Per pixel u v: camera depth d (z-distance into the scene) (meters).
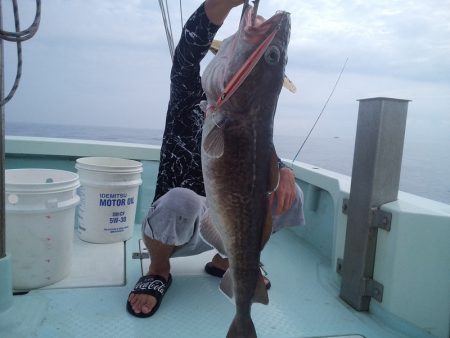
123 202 2.87
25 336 1.67
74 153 3.33
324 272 2.62
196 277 2.41
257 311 2.05
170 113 2.07
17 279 2.09
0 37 1.56
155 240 2.04
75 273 2.33
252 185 1.42
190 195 1.97
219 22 1.64
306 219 3.25
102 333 1.74
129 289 2.17
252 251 1.44
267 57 1.40
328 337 1.85
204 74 1.56
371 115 2.03
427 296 1.90
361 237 2.09
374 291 2.07
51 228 2.12
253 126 1.42
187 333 1.79
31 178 2.42
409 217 1.92
